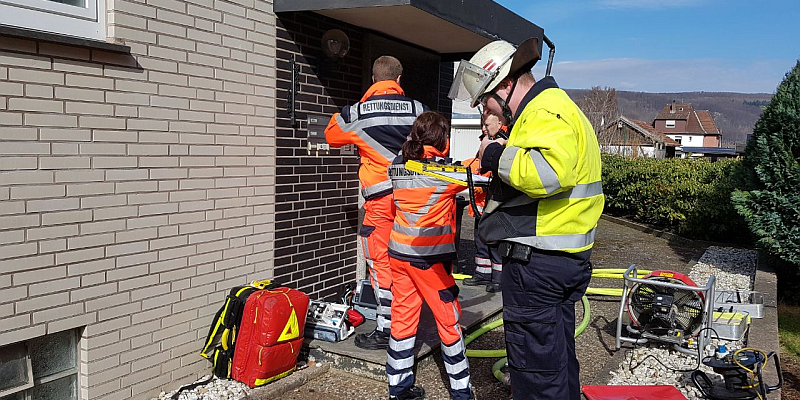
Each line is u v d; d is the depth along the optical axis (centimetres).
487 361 488
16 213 309
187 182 402
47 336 337
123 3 354
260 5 452
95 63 340
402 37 604
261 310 403
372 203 440
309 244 521
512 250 273
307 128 508
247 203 452
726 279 829
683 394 416
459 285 646
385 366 430
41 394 337
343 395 413
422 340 471
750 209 795
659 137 4903
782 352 602
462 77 298
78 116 334
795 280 820
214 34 414
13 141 305
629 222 1445
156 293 387
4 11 303
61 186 328
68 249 334
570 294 283
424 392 409
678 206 1274
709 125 11106
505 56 285
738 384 401
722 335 530
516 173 249
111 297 359
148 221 378
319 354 459
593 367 484
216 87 419
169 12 382
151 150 376
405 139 431
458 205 694
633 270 521
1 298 306
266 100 462
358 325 508
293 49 486
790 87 766
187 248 406
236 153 439
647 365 479
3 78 300
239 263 449
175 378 405
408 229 369
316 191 526
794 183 746
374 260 449
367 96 437
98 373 356
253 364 406
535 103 264
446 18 501
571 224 268
